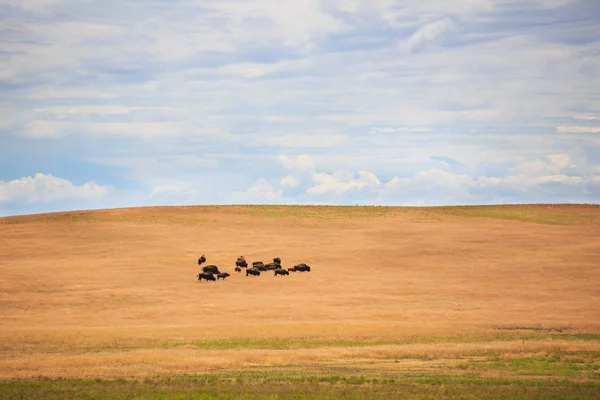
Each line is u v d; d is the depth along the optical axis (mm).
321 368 46500
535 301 87188
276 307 82438
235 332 64875
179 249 127375
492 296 90688
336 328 66875
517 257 120562
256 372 44906
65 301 85812
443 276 105312
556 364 47906
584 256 120062
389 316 76375
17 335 62969
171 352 54375
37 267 108875
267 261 118875
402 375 43562
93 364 48875
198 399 36094
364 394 36750
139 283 98812
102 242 132875
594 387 39312
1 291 91375
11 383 40625
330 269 111750
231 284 99250
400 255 123438
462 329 66500
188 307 82625
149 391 37875
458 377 42812
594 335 63781
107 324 72438
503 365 47438
